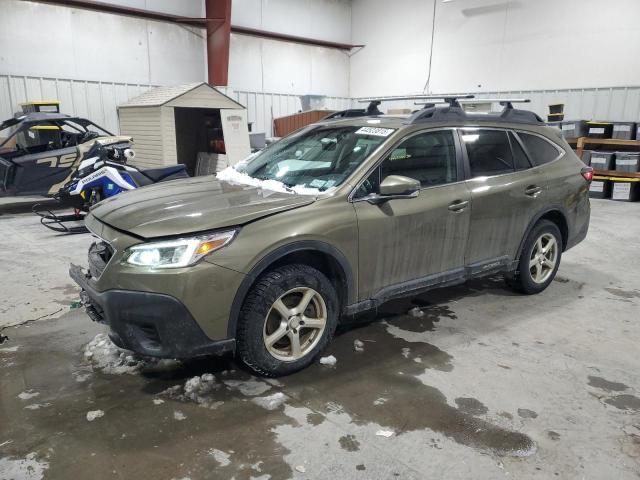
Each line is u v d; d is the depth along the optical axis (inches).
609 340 140.7
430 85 582.2
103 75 431.5
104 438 92.4
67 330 138.9
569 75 466.0
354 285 121.5
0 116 378.9
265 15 555.2
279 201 114.3
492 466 87.0
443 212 133.9
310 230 109.9
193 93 392.2
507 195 150.4
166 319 97.7
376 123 141.2
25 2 379.6
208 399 105.7
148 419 98.5
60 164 314.7
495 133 155.9
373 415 101.3
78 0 400.8
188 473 83.7
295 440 93.0
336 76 653.3
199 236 99.8
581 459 89.4
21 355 124.0
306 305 115.0
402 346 133.7
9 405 102.5
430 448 91.4
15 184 304.8
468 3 530.9
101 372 116.2
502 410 104.3
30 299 161.9
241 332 106.7
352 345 133.6
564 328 148.3
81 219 280.5
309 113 549.0
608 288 186.2
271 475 83.7
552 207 166.6
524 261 164.9
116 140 295.6
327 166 133.3
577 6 451.2
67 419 98.0
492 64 521.7
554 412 104.0
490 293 177.3
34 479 81.5
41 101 380.5
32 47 388.2
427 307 162.7
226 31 473.7
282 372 113.8
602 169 415.8
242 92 551.5
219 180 144.3
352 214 117.5
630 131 406.0
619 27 428.5
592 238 269.9
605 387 115.0
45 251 223.1
